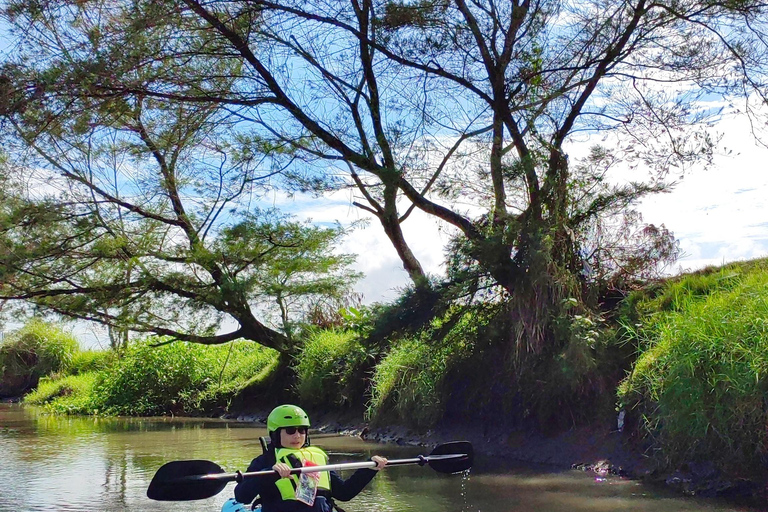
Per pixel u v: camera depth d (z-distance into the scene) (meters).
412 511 6.97
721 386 7.66
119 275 15.09
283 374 18.14
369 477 5.70
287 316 16.81
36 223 14.19
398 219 14.23
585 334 9.51
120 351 21.19
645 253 10.77
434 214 11.85
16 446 12.55
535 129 10.59
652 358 8.87
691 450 7.88
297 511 5.22
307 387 15.98
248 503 5.41
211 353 21.44
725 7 10.47
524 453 10.02
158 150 14.15
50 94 10.34
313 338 16.70
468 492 7.85
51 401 24.14
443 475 8.96
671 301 9.87
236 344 22.61
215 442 12.88
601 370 9.61
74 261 14.95
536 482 8.27
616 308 10.47
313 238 15.33
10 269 14.27
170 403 20.03
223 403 19.48
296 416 5.55
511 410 10.62
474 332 11.45
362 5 11.58
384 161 11.83
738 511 6.66
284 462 5.38
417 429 12.14
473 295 11.12
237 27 11.41
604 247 10.70
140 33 10.51
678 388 7.94
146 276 14.99
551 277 9.80
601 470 8.81
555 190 10.31
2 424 17.20
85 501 7.78
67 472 9.66
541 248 9.84
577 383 9.62
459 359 11.64
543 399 10.07
